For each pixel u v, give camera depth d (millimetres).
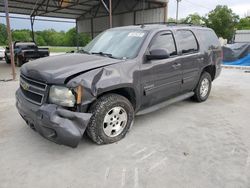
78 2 19406
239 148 3271
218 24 49156
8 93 6305
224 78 9211
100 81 3002
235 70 11688
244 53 13484
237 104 5484
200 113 4785
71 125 2773
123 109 3402
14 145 3311
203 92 5574
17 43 15461
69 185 2469
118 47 3910
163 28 4238
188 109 5043
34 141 3438
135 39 3898
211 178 2580
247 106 5328
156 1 16281
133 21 19531
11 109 4887
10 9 21609
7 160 2928
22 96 3275
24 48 14898
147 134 3707
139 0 17766
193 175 2635
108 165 2832
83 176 2621
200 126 4078
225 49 13453
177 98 4719
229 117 4562
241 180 2549
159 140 3500
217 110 5000
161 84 4051
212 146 3322
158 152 3141
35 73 3041
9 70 11969
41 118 2793
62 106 2826
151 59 3672
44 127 2811
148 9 17922
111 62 3326
